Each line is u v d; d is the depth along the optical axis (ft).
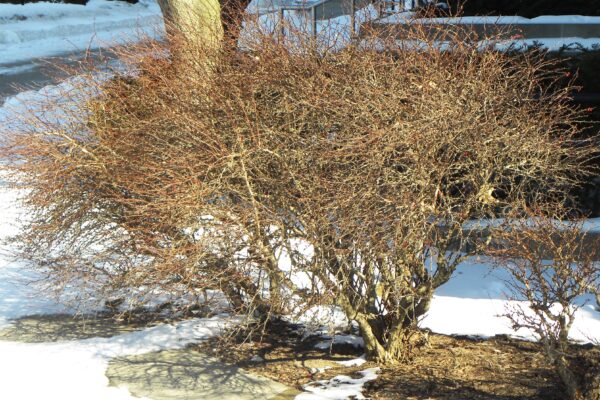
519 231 21.33
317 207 18.80
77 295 24.58
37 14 100.73
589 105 32.09
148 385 19.70
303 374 20.35
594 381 18.12
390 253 18.53
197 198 19.10
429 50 21.36
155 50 23.39
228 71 21.84
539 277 19.01
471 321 23.40
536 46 35.42
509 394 18.97
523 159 20.81
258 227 19.04
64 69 25.11
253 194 19.57
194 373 20.45
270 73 20.83
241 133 20.07
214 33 24.67
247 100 20.65
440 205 19.95
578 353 20.68
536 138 20.43
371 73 20.81
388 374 20.16
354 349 21.93
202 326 23.40
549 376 19.90
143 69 22.95
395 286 19.53
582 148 25.59
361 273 20.42
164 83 21.99
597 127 31.04
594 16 44.16
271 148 19.84
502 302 24.67
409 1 40.22
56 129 22.91
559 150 21.66
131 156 21.29
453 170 20.80
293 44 21.79
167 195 19.86
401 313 20.47
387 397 18.89
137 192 19.84
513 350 21.50
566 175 26.84
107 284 22.66
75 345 22.17
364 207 18.47
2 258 28.76
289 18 24.25
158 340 22.53
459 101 19.80
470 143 19.27
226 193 19.97
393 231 18.52
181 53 22.68
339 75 20.52
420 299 20.43
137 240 21.45
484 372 20.21
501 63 24.44
